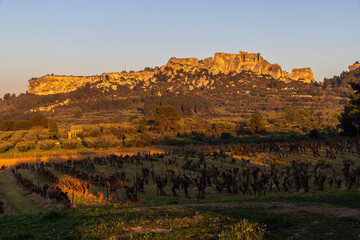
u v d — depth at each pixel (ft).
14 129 495.41
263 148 235.61
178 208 68.69
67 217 61.26
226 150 243.40
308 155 198.80
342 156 188.24
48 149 295.28
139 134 351.05
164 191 107.34
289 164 168.86
